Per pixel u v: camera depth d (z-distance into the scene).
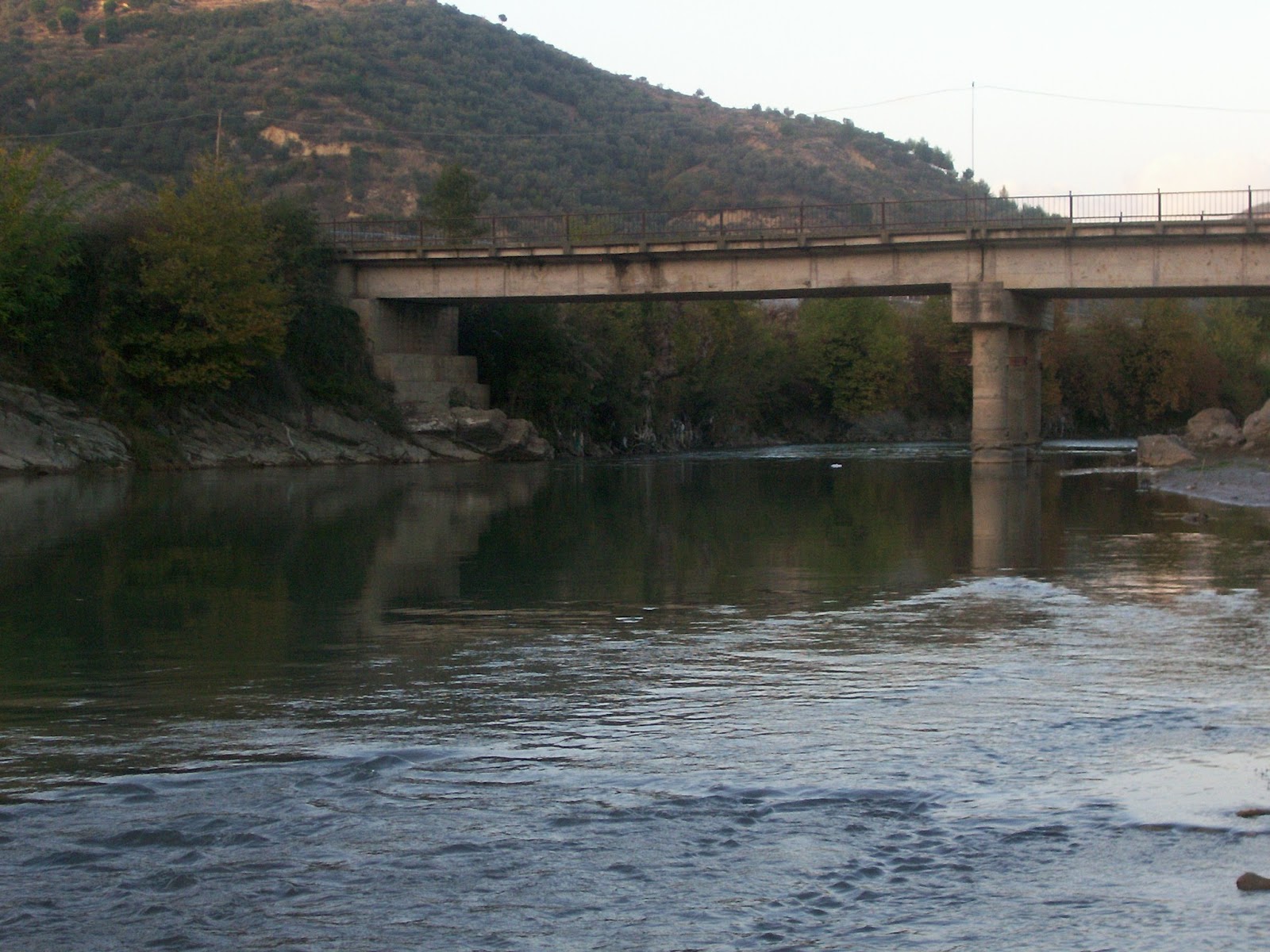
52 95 149.25
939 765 9.45
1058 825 8.11
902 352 118.00
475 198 87.94
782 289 63.22
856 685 12.27
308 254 68.31
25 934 6.71
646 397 93.44
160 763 9.64
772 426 115.75
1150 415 122.31
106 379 56.69
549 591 19.20
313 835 8.06
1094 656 13.51
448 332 75.69
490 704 11.60
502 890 7.24
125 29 179.12
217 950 6.56
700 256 64.31
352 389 67.31
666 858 7.68
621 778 9.22
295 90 165.50
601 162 194.12
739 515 33.59
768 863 7.58
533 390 79.50
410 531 28.94
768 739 10.28
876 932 6.69
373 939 6.66
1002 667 12.98
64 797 8.80
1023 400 63.28
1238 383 129.12
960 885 7.23
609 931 6.74
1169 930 6.66
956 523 30.33
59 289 55.38
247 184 70.06
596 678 12.79
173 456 56.72
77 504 36.34
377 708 11.47
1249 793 8.66
